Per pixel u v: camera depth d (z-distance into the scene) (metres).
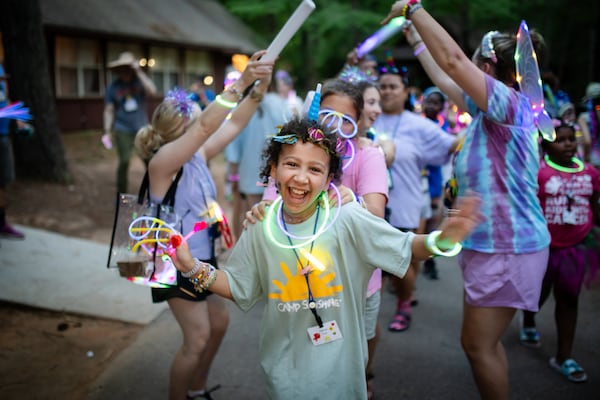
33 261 5.20
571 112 5.20
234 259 2.08
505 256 2.52
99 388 3.23
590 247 3.38
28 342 3.75
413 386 3.34
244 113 2.94
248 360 3.64
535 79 2.39
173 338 3.92
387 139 3.23
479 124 2.60
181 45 18.67
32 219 6.85
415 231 4.15
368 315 2.68
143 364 3.54
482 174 2.54
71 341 3.81
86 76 16.38
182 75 20.06
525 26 2.33
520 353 3.75
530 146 2.53
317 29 18.70
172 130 2.68
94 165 10.71
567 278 3.32
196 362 2.71
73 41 15.78
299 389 1.96
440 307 4.68
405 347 3.89
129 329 4.06
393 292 5.03
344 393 1.99
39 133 8.29
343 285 1.98
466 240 2.60
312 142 1.87
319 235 1.96
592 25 26.80
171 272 2.37
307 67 19.78
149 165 2.60
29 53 8.12
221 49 20.59
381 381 3.40
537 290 2.57
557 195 3.34
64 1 15.88
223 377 3.42
